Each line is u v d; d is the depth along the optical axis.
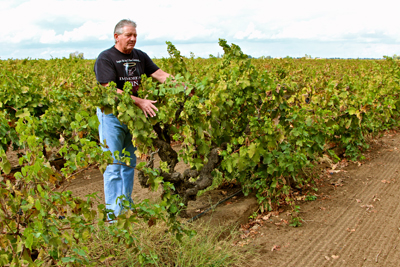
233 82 4.03
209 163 3.80
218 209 4.21
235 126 4.46
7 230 2.13
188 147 3.56
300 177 5.03
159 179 2.79
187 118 3.29
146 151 3.20
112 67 3.54
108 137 3.59
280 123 4.61
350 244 3.68
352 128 6.49
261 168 4.37
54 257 2.15
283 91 4.34
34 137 2.24
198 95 3.71
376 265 3.29
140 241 3.07
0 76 5.67
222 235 3.75
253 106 4.29
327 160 6.38
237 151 4.04
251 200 4.50
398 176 5.80
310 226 4.11
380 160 6.74
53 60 14.08
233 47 4.26
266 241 3.77
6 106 5.25
